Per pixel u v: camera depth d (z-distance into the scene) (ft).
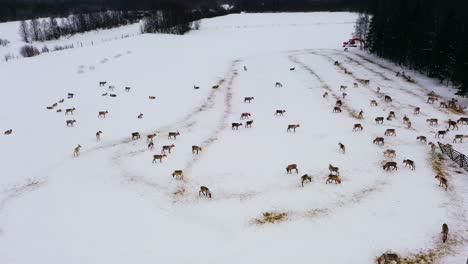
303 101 179.22
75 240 82.64
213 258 77.56
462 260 75.15
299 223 88.02
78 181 106.83
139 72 220.23
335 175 103.55
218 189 102.83
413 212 91.09
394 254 73.97
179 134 138.72
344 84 206.28
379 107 169.68
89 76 210.79
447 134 140.26
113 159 119.75
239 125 145.79
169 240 82.94
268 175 110.01
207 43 322.96
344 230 85.25
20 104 169.68
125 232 85.40
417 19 248.93
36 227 87.10
